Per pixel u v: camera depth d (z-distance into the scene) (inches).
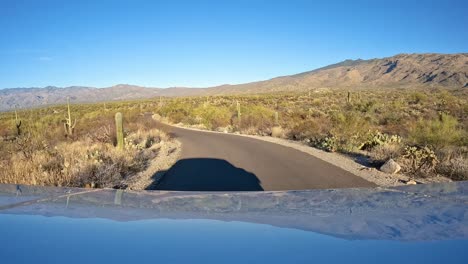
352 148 636.7
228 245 39.4
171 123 1881.2
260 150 671.8
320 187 373.7
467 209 58.7
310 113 1521.9
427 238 42.0
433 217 52.9
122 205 63.3
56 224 48.3
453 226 47.6
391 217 52.8
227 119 1505.9
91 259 34.7
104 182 377.7
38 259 34.8
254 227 47.2
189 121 1769.2
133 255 36.3
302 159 558.3
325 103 2650.1
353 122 828.6
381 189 81.4
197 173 454.0
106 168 411.2
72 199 68.6
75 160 446.3
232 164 514.9
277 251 37.2
